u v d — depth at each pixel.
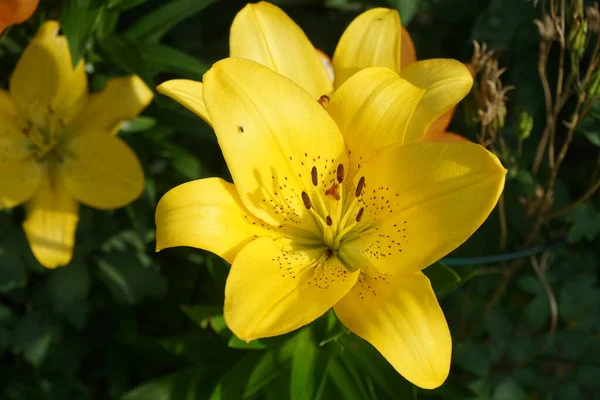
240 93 0.64
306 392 0.69
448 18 0.85
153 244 0.85
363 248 0.66
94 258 0.82
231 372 0.74
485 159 0.62
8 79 0.81
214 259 0.74
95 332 0.86
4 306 0.83
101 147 0.76
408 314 0.63
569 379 0.82
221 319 0.72
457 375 0.85
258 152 0.65
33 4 0.68
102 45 0.78
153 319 0.87
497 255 0.78
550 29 0.71
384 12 0.69
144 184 0.79
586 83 0.71
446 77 0.67
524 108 0.82
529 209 0.77
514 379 0.82
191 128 0.80
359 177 0.66
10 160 0.77
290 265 0.66
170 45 0.88
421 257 0.64
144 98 0.76
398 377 0.71
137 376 0.88
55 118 0.77
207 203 0.64
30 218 0.77
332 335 0.67
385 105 0.65
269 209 0.66
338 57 0.70
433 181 0.64
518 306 0.85
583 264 0.83
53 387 0.85
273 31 0.68
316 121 0.65
